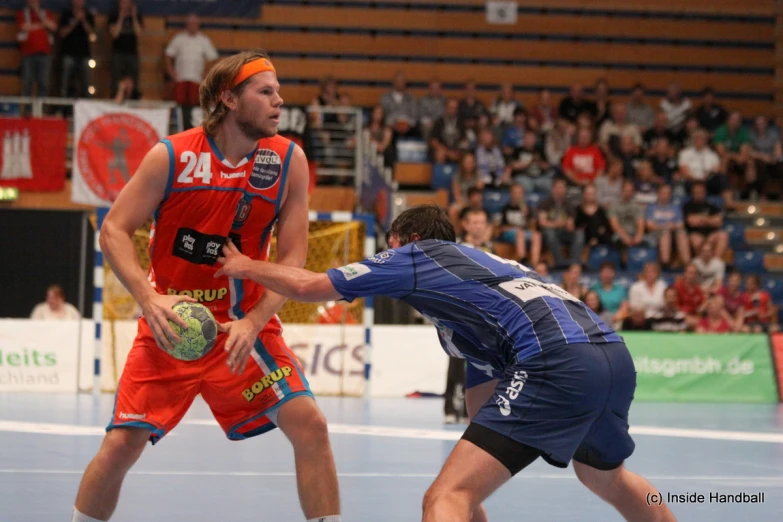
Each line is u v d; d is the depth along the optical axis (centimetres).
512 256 2502
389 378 2106
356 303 2180
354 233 2167
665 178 2856
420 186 2844
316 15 3184
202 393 662
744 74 3344
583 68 3300
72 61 2703
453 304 599
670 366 2177
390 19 3222
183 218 638
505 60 3269
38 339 2053
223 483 983
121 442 627
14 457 1127
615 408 595
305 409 640
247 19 3116
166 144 628
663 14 3338
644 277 2344
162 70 3020
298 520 802
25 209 2217
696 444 1378
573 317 596
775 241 2880
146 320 617
